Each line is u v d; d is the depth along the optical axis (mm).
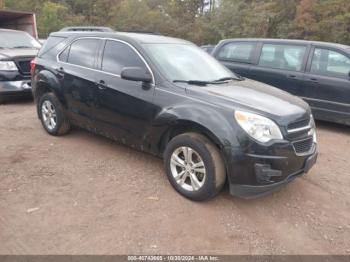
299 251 3201
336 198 4180
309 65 7090
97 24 52406
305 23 32375
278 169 3502
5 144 5340
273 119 3537
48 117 5727
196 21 47344
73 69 5098
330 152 5797
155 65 4238
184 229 3385
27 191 3949
